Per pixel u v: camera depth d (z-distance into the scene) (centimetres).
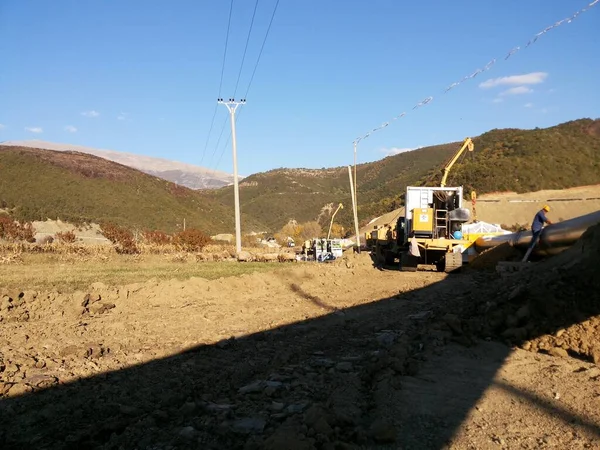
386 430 492
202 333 1027
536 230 1650
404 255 2478
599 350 723
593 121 8712
